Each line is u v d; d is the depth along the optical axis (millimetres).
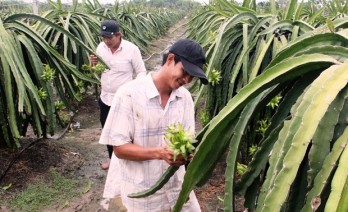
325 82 723
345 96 731
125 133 1172
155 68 6391
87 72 3102
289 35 2064
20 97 1996
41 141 2668
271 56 2002
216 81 1948
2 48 2078
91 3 5453
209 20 3283
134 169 1221
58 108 2639
